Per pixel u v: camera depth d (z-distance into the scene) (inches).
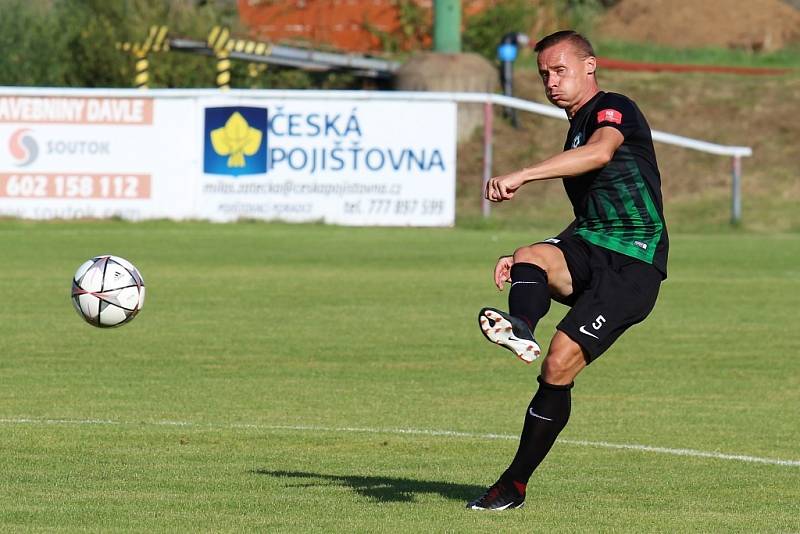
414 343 1793.8
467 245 3366.1
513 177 773.3
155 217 3713.1
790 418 1283.2
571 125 850.1
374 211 3777.1
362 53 5536.4
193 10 5246.1
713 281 2682.1
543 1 6008.9
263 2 5792.3
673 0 6830.7
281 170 3745.1
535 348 740.0
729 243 3612.2
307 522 816.9
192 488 924.6
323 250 3176.7
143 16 5118.1
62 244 3174.2
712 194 4409.5
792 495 938.7
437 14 5059.1
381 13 5816.9
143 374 1509.6
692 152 4699.8
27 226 3553.2
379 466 1024.2
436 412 1293.1
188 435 1143.0
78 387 1412.4
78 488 920.3
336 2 5816.9
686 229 4050.2
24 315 2022.6
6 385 1419.8
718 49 6279.5
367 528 799.7
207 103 3708.2
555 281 835.4
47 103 3651.6
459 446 1113.4
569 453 1095.0
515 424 1228.5
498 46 5462.6
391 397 1379.2
